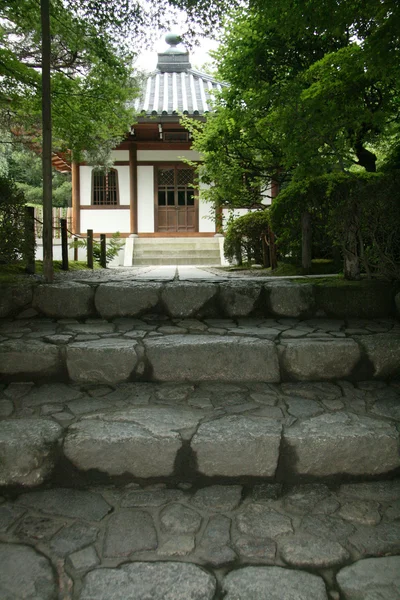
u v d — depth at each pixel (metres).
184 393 2.22
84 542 1.43
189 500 1.66
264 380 2.37
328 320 3.06
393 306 3.12
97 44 4.73
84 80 5.34
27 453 1.72
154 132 13.27
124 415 1.96
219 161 7.43
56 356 2.35
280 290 3.13
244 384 2.34
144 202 14.20
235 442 1.75
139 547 1.40
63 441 1.75
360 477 1.80
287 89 3.52
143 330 2.77
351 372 2.38
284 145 3.72
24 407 2.04
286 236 5.70
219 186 7.85
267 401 2.12
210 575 1.29
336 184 4.54
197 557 1.36
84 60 5.37
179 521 1.53
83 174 13.99
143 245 13.21
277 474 1.78
